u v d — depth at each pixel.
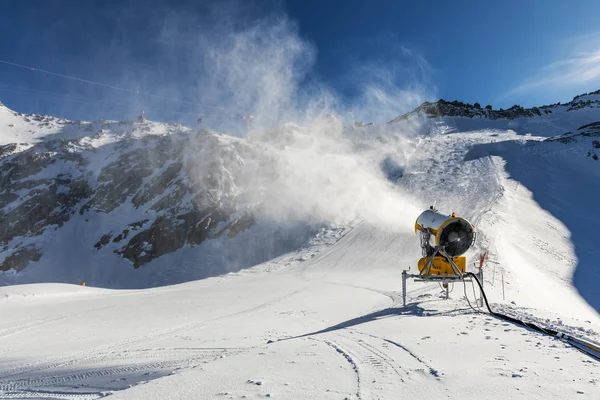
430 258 14.61
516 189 62.59
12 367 11.72
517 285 26.75
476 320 10.47
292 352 7.80
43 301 29.00
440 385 5.21
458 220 14.38
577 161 74.81
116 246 78.31
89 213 89.56
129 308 24.91
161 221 79.62
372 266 43.31
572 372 5.61
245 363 6.92
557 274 34.66
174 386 5.57
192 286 39.41
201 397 5.06
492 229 43.94
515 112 143.88
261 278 43.00
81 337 17.00
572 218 51.50
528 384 5.08
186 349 12.78
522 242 41.84
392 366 6.30
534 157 78.69
